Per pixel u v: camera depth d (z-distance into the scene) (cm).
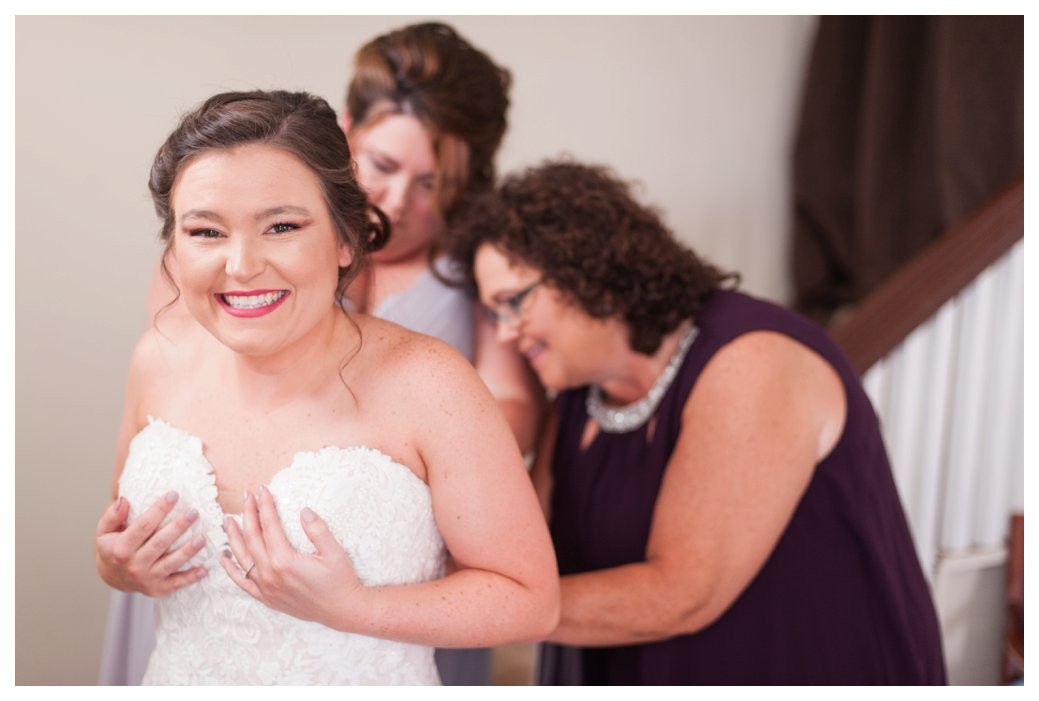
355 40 190
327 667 95
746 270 273
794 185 269
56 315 160
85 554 163
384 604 90
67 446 161
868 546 132
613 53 240
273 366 94
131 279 163
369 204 102
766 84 264
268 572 88
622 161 248
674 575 124
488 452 95
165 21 167
